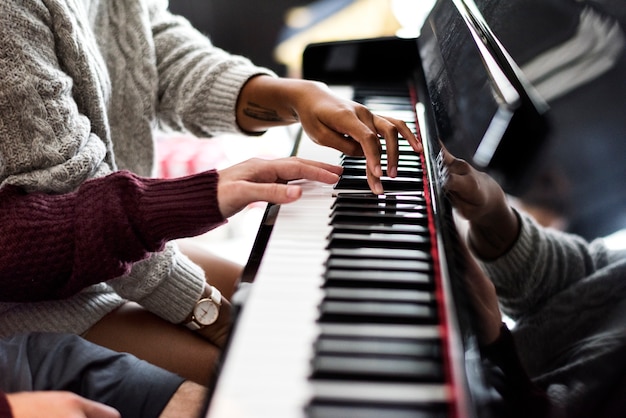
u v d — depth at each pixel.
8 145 0.72
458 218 0.60
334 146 0.81
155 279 0.80
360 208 0.68
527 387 0.45
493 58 0.71
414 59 1.14
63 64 0.80
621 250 0.46
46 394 0.53
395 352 0.44
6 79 0.70
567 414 0.43
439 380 0.42
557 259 0.50
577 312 0.47
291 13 2.09
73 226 0.68
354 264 0.55
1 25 0.70
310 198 0.72
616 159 0.50
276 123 1.03
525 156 0.59
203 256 1.03
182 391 0.65
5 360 0.65
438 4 1.07
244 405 0.39
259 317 0.48
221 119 1.04
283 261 0.56
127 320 0.85
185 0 2.08
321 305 0.49
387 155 0.74
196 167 1.86
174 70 1.06
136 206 0.68
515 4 0.78
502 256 0.54
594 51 0.58
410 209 0.68
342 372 0.42
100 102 0.85
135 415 0.63
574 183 0.53
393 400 0.40
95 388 0.64
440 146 0.75
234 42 2.15
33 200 0.70
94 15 0.98
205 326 0.85
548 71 0.63
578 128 0.55
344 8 2.08
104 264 0.68
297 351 0.44
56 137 0.74
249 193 0.65
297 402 0.40
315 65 1.16
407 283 0.52
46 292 0.72
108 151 0.88
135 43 1.02
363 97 1.07
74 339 0.68
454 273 0.51
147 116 1.03
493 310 0.50
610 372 0.43
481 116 0.65
